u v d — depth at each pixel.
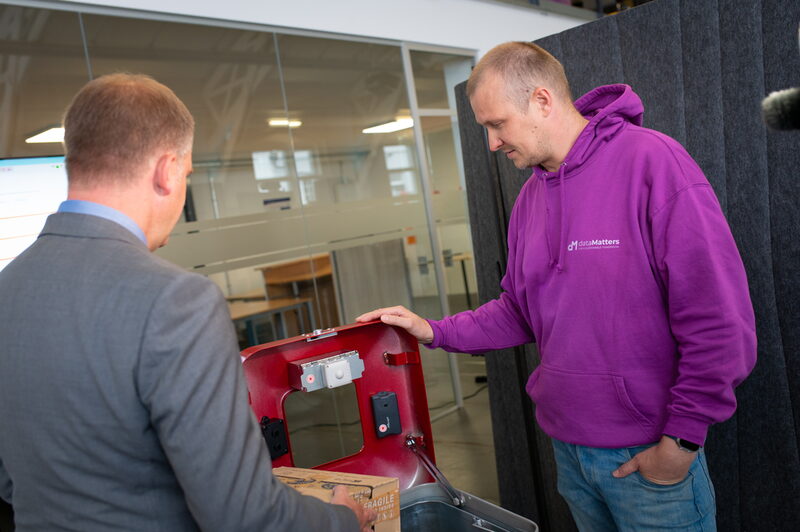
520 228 1.45
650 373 1.17
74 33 2.53
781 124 0.50
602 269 1.19
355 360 1.13
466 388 4.43
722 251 1.08
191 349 0.69
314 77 3.47
